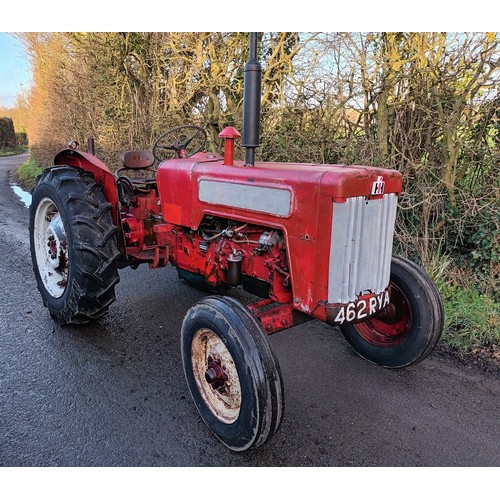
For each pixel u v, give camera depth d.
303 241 2.00
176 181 2.72
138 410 2.32
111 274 2.96
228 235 2.45
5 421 2.21
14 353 2.86
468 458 2.01
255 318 1.96
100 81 7.85
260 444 1.87
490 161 3.58
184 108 6.49
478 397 2.45
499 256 3.52
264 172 2.14
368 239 2.02
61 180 3.01
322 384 2.58
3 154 24.72
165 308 3.60
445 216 3.82
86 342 3.03
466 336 3.06
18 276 4.23
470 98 3.56
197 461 1.99
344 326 2.91
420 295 2.50
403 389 2.52
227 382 2.01
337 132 4.53
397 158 4.08
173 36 6.05
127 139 7.67
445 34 3.61
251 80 2.13
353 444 2.09
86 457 1.99
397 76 3.85
